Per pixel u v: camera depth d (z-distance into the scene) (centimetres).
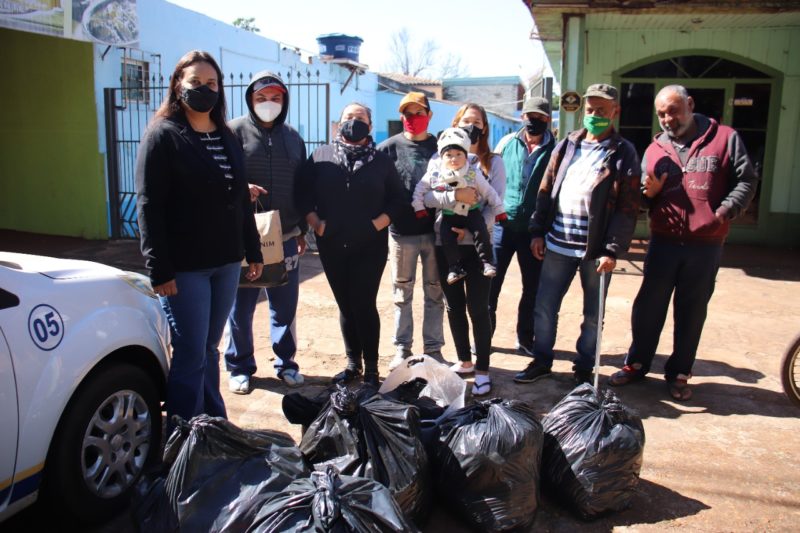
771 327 632
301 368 504
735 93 1080
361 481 239
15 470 248
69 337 275
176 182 319
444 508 311
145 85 1085
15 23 749
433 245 478
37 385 256
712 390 470
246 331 450
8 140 1073
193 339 335
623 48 1088
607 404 321
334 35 1742
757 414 429
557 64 1709
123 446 306
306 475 266
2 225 1110
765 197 1098
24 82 1042
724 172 420
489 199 435
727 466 360
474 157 445
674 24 1029
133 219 1063
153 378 343
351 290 442
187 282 331
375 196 428
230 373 462
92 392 284
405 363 368
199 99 318
